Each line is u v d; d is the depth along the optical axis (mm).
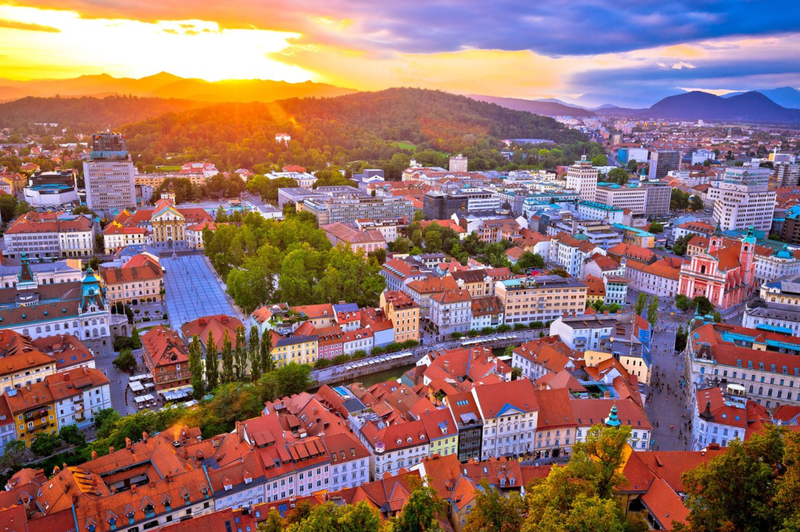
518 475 165000
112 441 183625
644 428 195500
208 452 168375
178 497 149250
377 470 181750
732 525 103438
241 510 142750
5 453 183750
